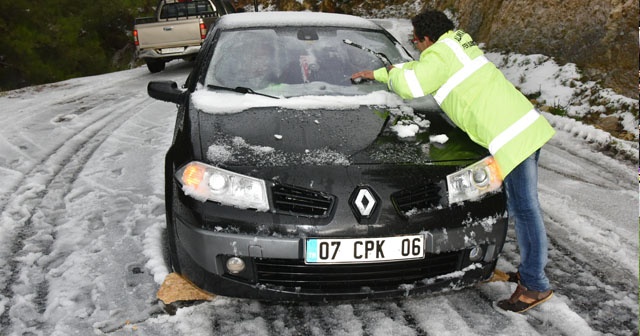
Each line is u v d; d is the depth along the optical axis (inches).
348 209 92.2
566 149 219.3
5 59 705.0
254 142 102.9
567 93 277.4
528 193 98.9
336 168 96.1
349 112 116.5
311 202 93.3
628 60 267.9
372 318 100.0
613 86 265.7
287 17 159.0
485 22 458.3
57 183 173.8
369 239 91.6
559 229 142.4
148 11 981.8
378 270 95.0
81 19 832.3
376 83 134.6
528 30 355.6
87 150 213.5
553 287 113.3
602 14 293.3
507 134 96.5
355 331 96.0
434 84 101.0
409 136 107.9
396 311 102.3
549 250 130.5
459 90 99.6
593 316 103.0
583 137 230.8
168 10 490.0
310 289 95.1
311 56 140.9
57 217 146.3
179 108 142.3
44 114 291.1
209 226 93.2
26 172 185.5
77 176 180.7
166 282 107.7
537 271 99.7
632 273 119.4
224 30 150.0
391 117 115.4
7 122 268.7
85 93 377.4
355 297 95.1
